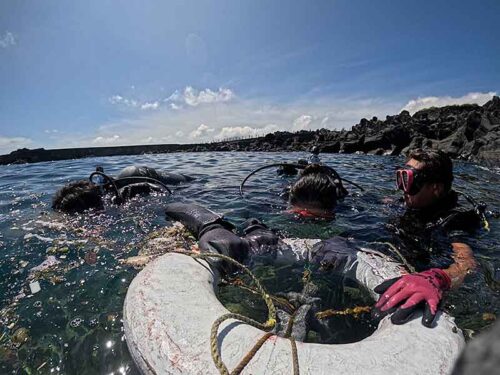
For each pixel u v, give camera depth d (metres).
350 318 0.69
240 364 0.47
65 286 0.86
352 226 1.20
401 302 0.60
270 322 0.56
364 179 2.36
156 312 0.58
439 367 0.48
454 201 1.13
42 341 0.68
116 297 0.81
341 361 0.48
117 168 3.45
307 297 0.74
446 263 0.89
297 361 0.47
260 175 2.46
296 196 1.35
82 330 0.70
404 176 1.11
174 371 0.49
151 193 1.72
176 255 0.77
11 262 0.99
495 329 0.10
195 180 2.24
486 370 0.09
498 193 1.92
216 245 0.85
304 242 0.98
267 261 0.91
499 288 0.78
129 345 0.58
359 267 0.82
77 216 1.39
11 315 0.75
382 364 0.48
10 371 0.61
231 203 1.57
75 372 0.61
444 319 0.57
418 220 1.14
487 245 0.99
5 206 1.63
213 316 0.56
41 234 1.20
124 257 1.01
